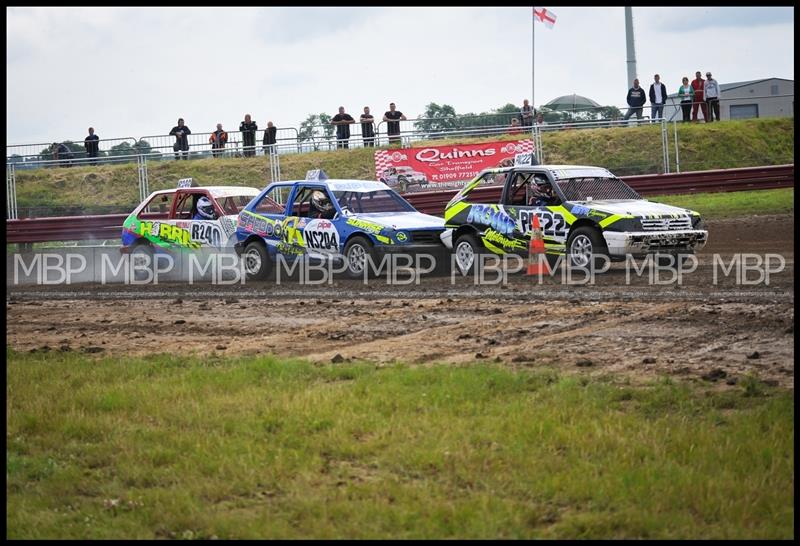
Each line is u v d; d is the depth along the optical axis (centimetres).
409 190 5862
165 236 3859
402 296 2928
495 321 2447
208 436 1530
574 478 1266
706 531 1119
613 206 3092
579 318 2416
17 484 1401
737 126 6812
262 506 1270
